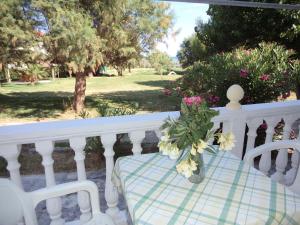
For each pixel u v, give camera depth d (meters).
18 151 1.61
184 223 0.99
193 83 5.25
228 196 1.16
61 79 19.67
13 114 9.80
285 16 6.76
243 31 8.08
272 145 1.78
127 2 7.92
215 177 1.33
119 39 8.29
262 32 7.65
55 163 4.79
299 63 5.18
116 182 1.57
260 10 7.19
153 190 1.22
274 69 4.63
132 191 1.22
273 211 1.04
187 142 1.15
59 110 10.41
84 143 1.76
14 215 1.23
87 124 1.72
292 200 1.12
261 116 2.33
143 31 8.64
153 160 1.54
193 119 1.18
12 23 7.29
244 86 4.25
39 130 1.60
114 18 8.13
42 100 12.20
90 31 7.50
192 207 1.09
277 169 2.44
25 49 8.07
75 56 7.78
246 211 1.05
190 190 1.21
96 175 4.13
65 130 1.66
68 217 2.89
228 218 1.01
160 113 2.02
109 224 1.44
